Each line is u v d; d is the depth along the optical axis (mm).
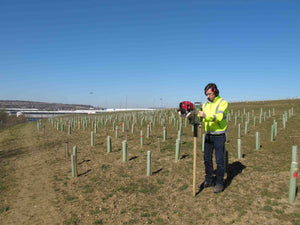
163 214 4383
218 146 4602
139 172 7203
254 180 5402
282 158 7152
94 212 4738
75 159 7305
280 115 20375
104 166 8195
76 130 20469
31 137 17953
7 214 4965
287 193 4508
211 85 4383
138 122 23672
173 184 5902
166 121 22547
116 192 5742
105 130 18844
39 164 9305
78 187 6348
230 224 3740
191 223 3939
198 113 4520
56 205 5266
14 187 6715
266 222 3625
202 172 6590
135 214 4492
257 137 8578
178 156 8148
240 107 32156
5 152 12516
